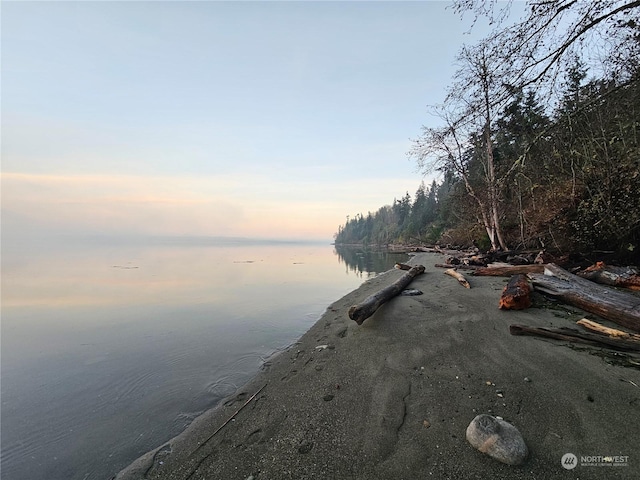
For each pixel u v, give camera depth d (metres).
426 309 5.51
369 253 40.34
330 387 3.31
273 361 4.45
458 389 2.92
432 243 34.56
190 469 2.31
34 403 3.47
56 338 5.81
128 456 2.56
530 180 9.68
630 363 2.99
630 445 2.04
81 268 18.59
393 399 2.90
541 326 4.13
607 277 5.87
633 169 6.74
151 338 5.76
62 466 2.48
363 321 5.18
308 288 11.62
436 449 2.20
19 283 12.93
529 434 2.24
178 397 3.54
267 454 2.37
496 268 8.10
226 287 11.89
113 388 3.81
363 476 2.04
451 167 15.28
